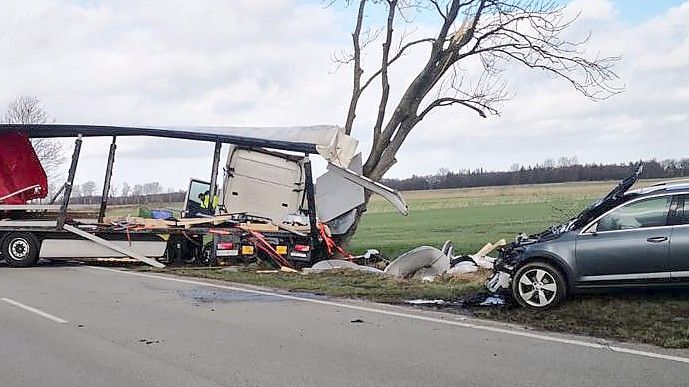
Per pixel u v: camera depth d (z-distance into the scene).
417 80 19.80
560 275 10.02
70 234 17.64
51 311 10.74
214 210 18.66
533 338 8.45
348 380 6.69
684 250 9.39
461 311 10.45
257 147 18.64
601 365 7.12
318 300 11.75
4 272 16.38
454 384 6.50
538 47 19.47
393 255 22.77
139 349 8.09
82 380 6.84
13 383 6.78
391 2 20.12
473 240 26.17
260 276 15.09
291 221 18.25
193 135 18.06
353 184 19.05
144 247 17.84
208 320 9.89
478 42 19.77
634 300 10.06
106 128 17.95
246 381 6.70
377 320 9.80
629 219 9.87
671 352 7.63
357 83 20.69
